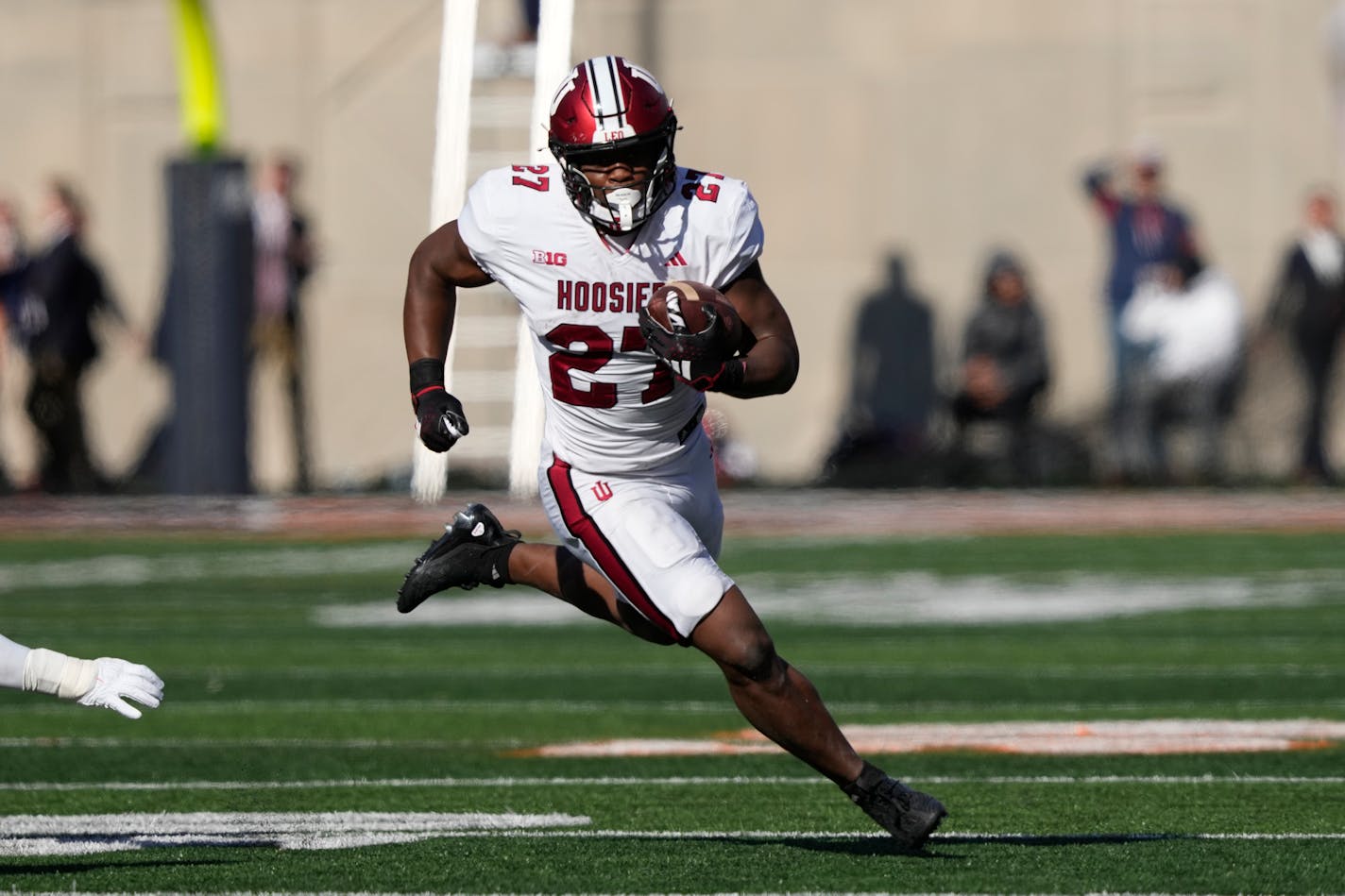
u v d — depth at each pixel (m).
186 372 47.78
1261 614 31.89
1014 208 57.91
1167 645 28.61
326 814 17.05
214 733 21.86
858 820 16.75
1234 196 57.28
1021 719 22.38
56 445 52.09
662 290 13.86
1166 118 57.44
